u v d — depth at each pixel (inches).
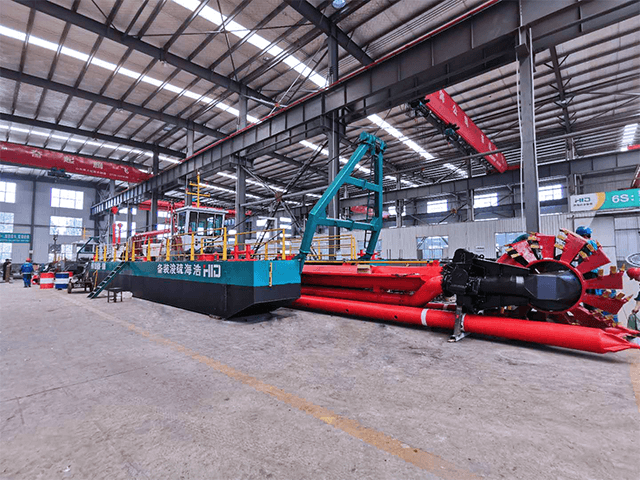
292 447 86.8
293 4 414.6
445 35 382.0
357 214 1401.3
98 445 88.2
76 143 936.9
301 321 257.9
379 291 272.1
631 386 126.7
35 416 105.1
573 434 92.3
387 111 657.0
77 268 713.6
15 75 585.6
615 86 590.9
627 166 682.8
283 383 132.6
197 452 84.7
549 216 630.5
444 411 107.3
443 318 213.2
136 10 456.4
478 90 597.0
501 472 75.9
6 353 177.9
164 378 138.7
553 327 173.8
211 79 590.9
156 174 923.4
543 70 534.6
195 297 305.7
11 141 919.0
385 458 81.7
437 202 1300.4
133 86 642.2
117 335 217.5
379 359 163.8
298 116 540.4
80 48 535.8
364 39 501.0
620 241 866.8
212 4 442.6
